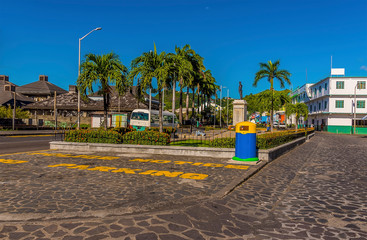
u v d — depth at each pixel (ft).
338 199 18.56
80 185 20.94
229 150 36.91
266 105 78.43
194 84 161.99
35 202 16.52
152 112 99.25
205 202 17.25
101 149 43.65
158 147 40.70
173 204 16.70
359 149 56.80
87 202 16.65
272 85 91.45
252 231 13.00
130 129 59.00
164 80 47.32
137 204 16.42
